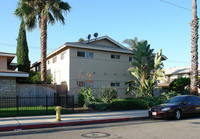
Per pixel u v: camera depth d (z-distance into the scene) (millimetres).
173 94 21781
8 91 16234
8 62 23125
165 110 11695
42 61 19016
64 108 15969
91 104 16438
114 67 23203
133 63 21531
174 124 10172
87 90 19312
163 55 26297
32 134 8016
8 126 9094
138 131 8359
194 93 18141
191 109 12586
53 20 21156
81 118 11672
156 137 7199
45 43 19250
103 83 22156
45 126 9797
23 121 10461
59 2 20188
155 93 25812
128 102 16828
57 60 23938
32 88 17844
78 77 20672
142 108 17500
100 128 9242
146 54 21328
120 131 8406
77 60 20844
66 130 8820
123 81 23672
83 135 7652
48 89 18609
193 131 8258
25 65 24812
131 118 12258
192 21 18562
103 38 23875
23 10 19062
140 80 21938
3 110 13734
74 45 20344
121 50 23391
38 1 19438
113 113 14273
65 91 20312
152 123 10656
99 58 22266
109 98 18344
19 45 25203
